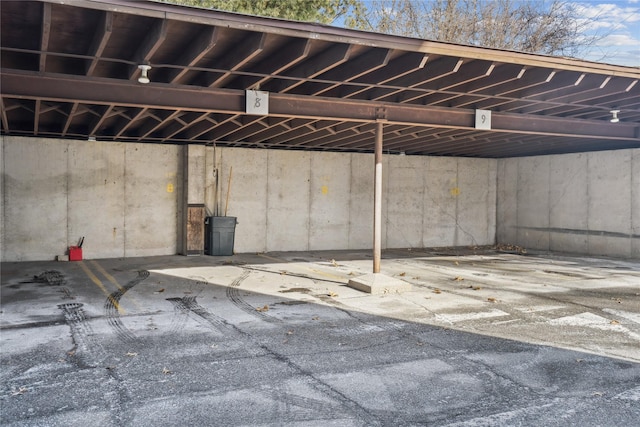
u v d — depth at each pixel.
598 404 4.29
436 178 17.39
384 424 3.89
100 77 7.39
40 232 12.62
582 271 11.91
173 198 14.02
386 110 9.39
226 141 13.86
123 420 3.88
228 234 13.94
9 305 7.78
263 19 5.85
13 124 11.86
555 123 11.11
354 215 16.22
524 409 4.18
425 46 6.74
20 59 6.99
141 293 8.79
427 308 7.83
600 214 14.88
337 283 9.98
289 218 15.34
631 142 13.71
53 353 5.46
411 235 17.02
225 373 4.93
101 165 13.20
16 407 4.09
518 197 17.52
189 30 5.96
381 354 5.57
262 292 8.99
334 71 7.82
